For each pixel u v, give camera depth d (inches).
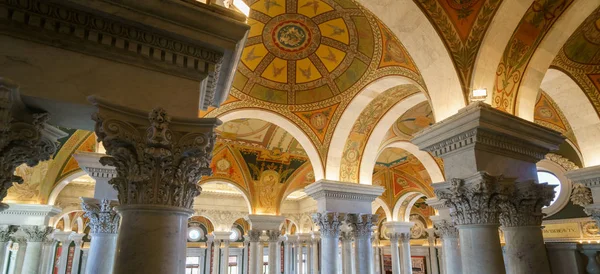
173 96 133.1
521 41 245.1
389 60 330.6
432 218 568.4
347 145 430.0
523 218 223.5
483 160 213.2
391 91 386.6
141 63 130.3
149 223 119.2
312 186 427.2
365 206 433.7
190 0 128.7
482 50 232.4
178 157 125.0
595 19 282.4
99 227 266.5
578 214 523.2
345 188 420.2
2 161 112.8
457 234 508.7
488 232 202.4
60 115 128.0
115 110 120.0
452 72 238.8
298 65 398.0
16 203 424.2
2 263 413.4
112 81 125.0
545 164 566.3
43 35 117.1
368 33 329.7
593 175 326.3
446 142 226.8
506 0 224.2
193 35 132.9
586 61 321.1
